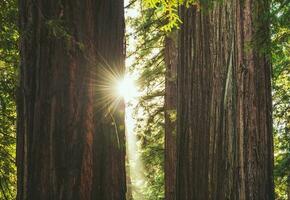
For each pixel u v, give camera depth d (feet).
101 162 12.03
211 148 23.35
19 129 12.12
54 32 11.56
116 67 12.68
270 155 22.99
